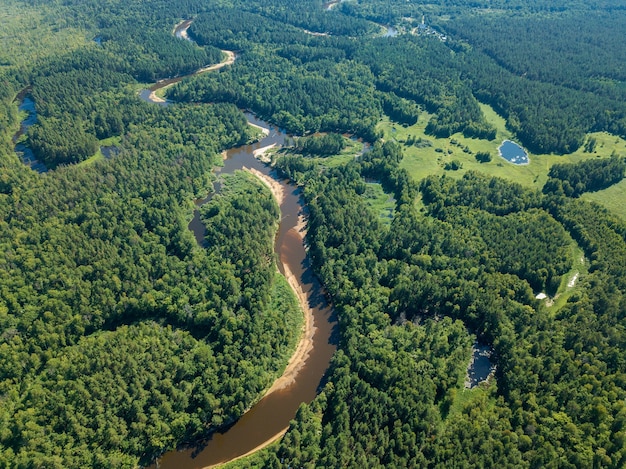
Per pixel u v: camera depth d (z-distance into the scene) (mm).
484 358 155250
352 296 169500
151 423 131000
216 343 155000
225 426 139375
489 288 167125
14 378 139125
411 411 128125
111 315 162000
